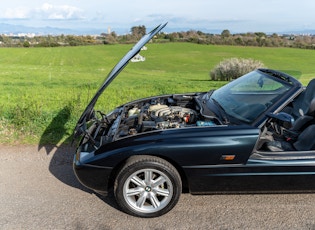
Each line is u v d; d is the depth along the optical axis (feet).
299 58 195.83
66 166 14.99
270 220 10.87
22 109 21.75
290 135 13.24
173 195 10.87
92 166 10.96
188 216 11.10
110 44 311.06
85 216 11.09
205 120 12.32
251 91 13.16
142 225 10.64
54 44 294.05
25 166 14.89
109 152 10.82
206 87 44.91
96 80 64.34
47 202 11.89
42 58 195.83
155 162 10.55
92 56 211.61
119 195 10.82
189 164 10.70
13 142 17.85
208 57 203.72
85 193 12.60
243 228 10.47
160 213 11.02
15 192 12.52
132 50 13.46
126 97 32.58
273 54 216.33
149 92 36.96
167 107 14.73
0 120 20.99
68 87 45.06
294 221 10.82
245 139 10.74
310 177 11.12
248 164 10.86
